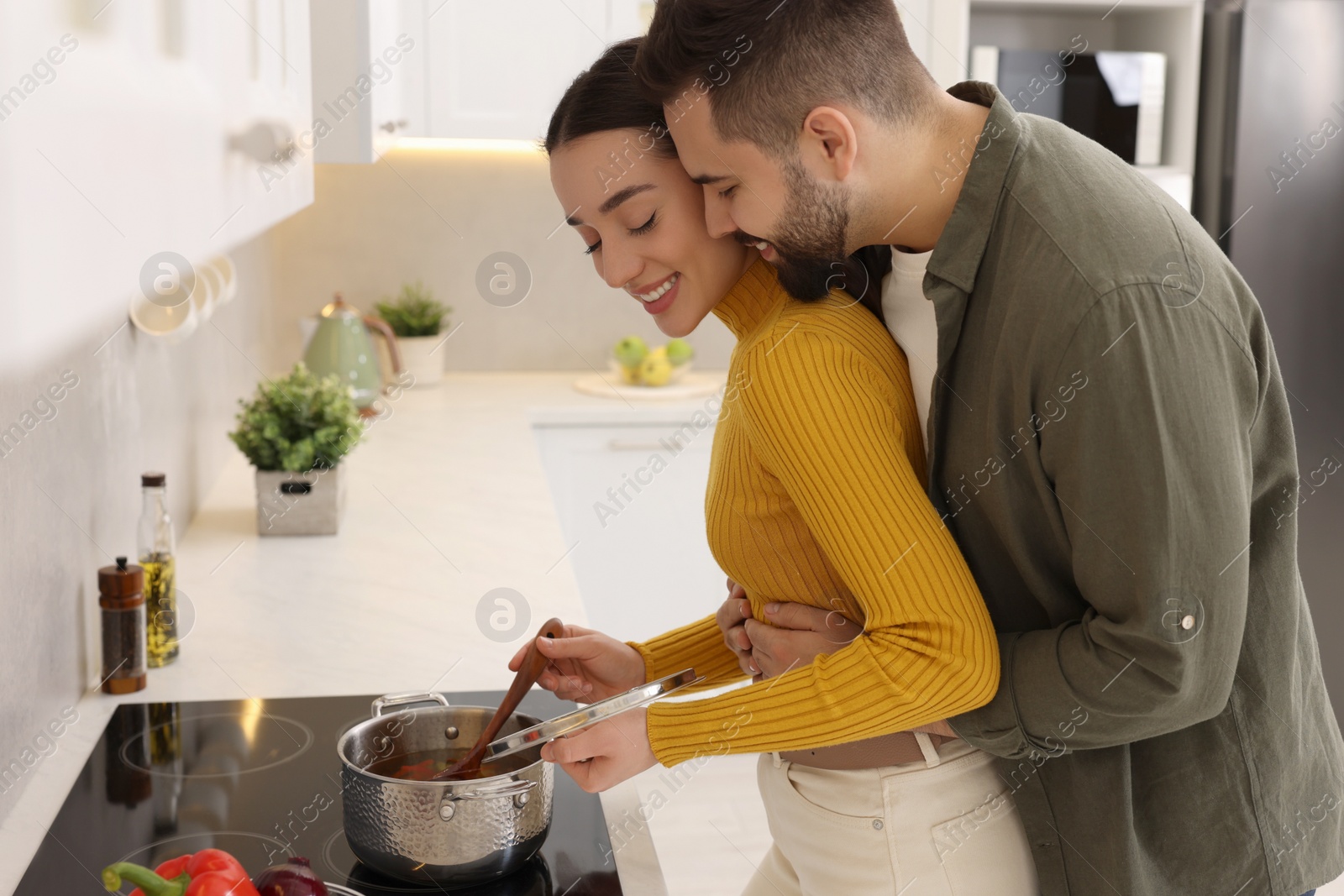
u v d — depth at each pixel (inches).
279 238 133.2
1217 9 109.8
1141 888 36.4
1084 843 37.0
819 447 33.3
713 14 32.5
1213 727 36.3
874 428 33.8
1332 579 112.9
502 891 37.7
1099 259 30.7
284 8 41.7
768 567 39.8
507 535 80.1
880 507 32.9
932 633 32.1
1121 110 110.9
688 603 125.7
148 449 68.4
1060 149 33.4
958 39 110.7
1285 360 111.3
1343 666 113.5
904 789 38.9
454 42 109.0
